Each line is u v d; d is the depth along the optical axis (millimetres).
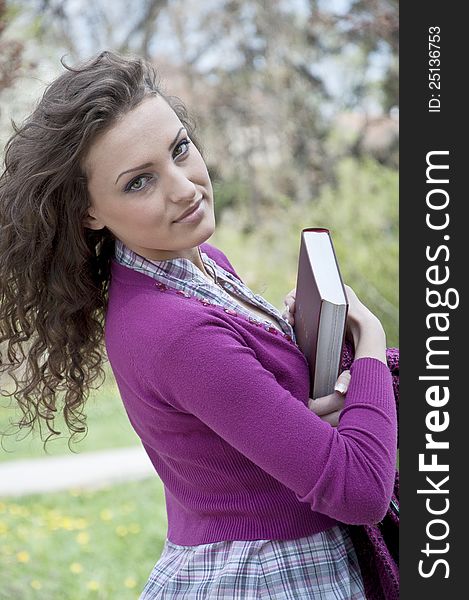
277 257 8906
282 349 1519
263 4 9008
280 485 1486
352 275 7742
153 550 4324
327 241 1589
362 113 8922
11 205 1537
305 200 8961
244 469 1478
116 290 1554
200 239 1485
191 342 1396
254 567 1476
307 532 1499
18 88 4004
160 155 1440
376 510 1379
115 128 1435
